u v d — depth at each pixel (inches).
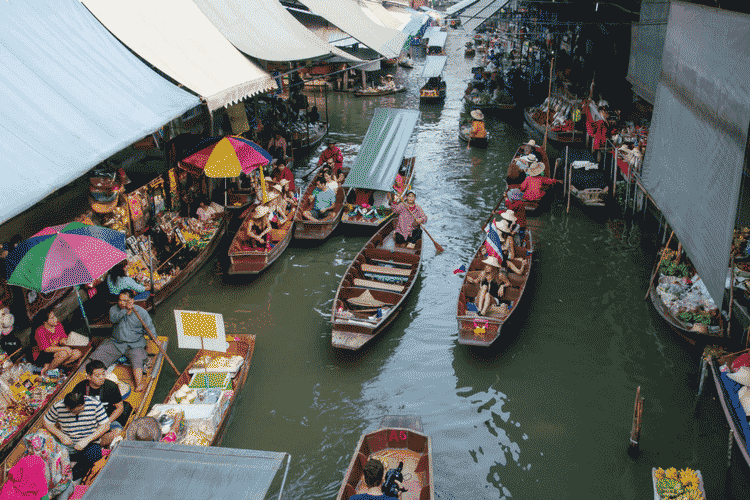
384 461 277.0
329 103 1157.1
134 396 319.0
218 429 300.7
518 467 298.0
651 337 404.8
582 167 688.4
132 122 330.0
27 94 278.4
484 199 670.5
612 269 500.4
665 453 305.0
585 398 347.3
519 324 420.2
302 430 319.6
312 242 540.1
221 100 432.5
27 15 325.1
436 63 1250.6
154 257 450.0
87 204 422.6
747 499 274.1
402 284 450.9
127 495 183.2
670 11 362.3
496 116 1076.5
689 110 306.5
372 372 368.8
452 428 323.9
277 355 382.3
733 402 289.1
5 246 341.4
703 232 255.1
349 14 781.9
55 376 321.4
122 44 411.2
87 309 400.8
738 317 356.5
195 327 323.6
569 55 1130.0
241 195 589.3
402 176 708.7
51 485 235.8
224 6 571.8
